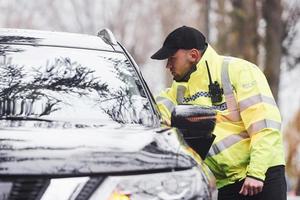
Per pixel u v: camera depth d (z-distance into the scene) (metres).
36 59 9.23
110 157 6.99
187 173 7.14
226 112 9.94
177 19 75.19
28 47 9.44
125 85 9.16
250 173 9.43
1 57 9.17
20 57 9.22
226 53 38.91
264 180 9.65
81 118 8.40
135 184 6.90
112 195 6.80
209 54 10.08
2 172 6.68
